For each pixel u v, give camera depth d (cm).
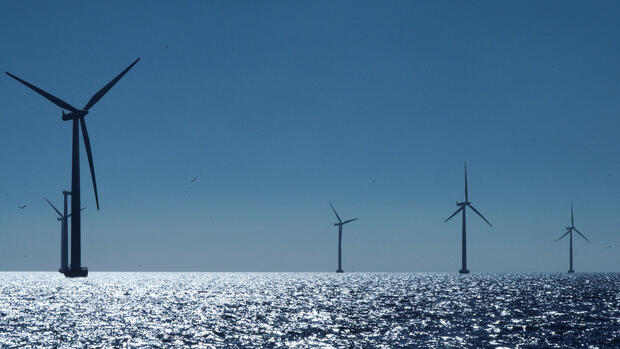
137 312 11806
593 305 12912
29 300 15112
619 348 6962
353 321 9875
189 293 18838
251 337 8031
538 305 13012
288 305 13500
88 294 17900
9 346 7406
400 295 17300
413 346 7181
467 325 9181
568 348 6981
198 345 7419
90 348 7250
